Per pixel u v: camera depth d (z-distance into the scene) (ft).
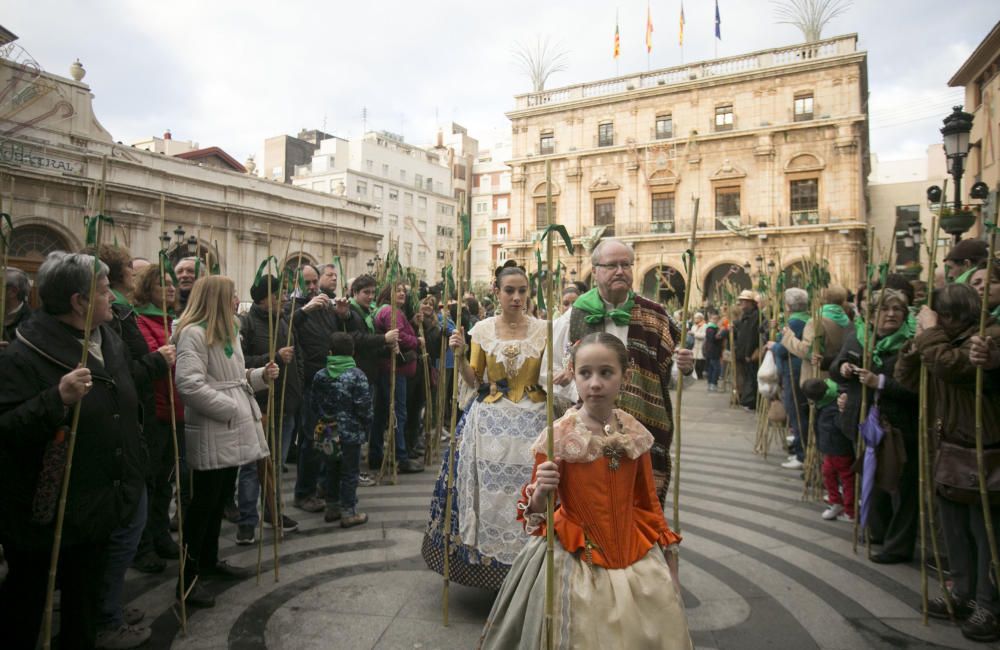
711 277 98.07
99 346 8.07
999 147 48.19
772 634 9.62
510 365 10.41
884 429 12.24
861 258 89.35
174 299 12.42
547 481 6.16
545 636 6.07
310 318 17.65
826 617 10.23
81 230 59.21
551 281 6.43
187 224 68.80
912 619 10.21
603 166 103.81
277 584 11.12
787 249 91.25
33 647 7.47
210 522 11.20
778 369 22.30
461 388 11.26
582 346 6.91
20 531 7.06
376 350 18.21
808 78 91.25
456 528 10.17
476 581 9.79
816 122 89.45
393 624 9.66
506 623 6.66
